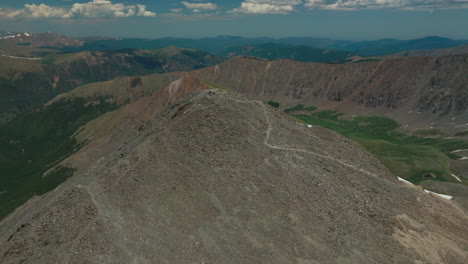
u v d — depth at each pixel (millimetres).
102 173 53875
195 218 44031
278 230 42438
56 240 41750
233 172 50656
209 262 38969
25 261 39938
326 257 39844
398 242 44719
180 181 49219
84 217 44250
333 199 49312
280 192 48062
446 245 46281
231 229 42469
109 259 39156
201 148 54938
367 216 48594
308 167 55188
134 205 45781
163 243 40938
